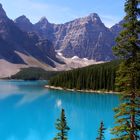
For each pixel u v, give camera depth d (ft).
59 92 570.87
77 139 189.47
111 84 553.64
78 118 270.67
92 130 217.97
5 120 267.39
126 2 63.10
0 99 435.94
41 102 404.57
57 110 327.88
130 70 63.46
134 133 66.49
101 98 458.50
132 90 64.18
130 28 62.90
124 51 63.77
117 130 66.39
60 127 108.27
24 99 440.45
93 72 590.55
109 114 295.48
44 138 198.80
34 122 257.75
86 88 593.42
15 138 199.21
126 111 65.10
